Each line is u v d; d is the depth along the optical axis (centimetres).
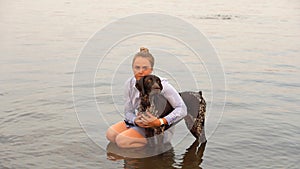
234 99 567
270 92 618
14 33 1192
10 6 2016
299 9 1995
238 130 446
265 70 772
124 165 355
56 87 616
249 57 893
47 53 907
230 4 2209
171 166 354
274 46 1030
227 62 835
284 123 472
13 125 449
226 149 394
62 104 527
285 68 793
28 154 374
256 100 570
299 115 505
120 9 1772
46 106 519
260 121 478
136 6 1886
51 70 742
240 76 718
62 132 430
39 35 1161
